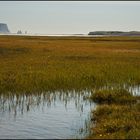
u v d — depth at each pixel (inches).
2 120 786.8
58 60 1913.1
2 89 1091.3
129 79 1364.4
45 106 934.4
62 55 2212.1
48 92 1109.7
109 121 745.6
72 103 981.8
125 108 865.5
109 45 3435.0
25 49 2532.0
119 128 697.6
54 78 1277.1
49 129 727.1
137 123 722.2
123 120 745.0
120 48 2994.6
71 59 1990.7
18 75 1320.1
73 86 1207.6
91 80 1309.1
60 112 876.0
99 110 849.5
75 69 1542.8
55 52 2440.9
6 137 669.9
